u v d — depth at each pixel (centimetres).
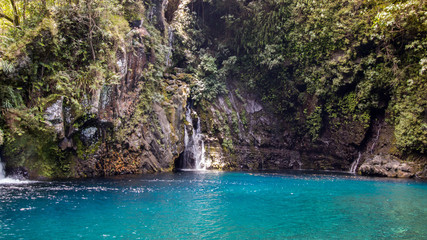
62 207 860
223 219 793
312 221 786
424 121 1967
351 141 2372
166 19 2825
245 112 2722
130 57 1852
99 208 866
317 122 2547
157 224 730
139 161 1834
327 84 2467
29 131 1290
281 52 2664
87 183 1305
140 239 619
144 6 2311
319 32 2466
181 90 2297
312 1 2505
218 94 2656
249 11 2791
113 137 1675
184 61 2692
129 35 1872
